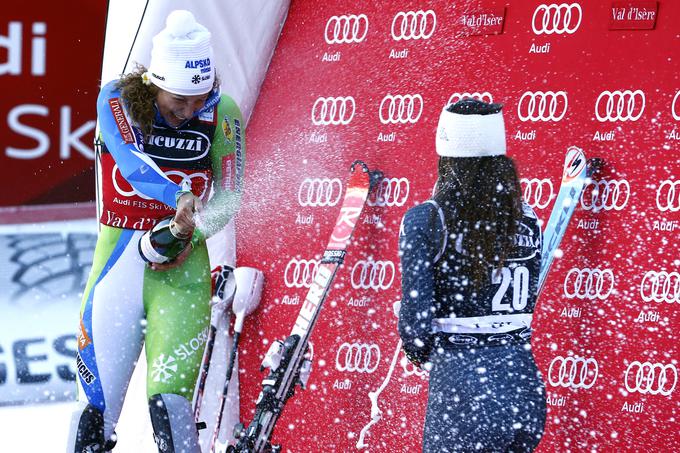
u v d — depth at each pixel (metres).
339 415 17.64
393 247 17.44
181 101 13.65
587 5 16.08
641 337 15.36
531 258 12.19
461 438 11.74
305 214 18.38
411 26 17.69
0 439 19.44
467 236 11.93
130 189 14.28
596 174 15.80
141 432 17.70
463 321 11.95
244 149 15.11
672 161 15.23
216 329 17.80
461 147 12.13
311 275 18.17
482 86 16.94
